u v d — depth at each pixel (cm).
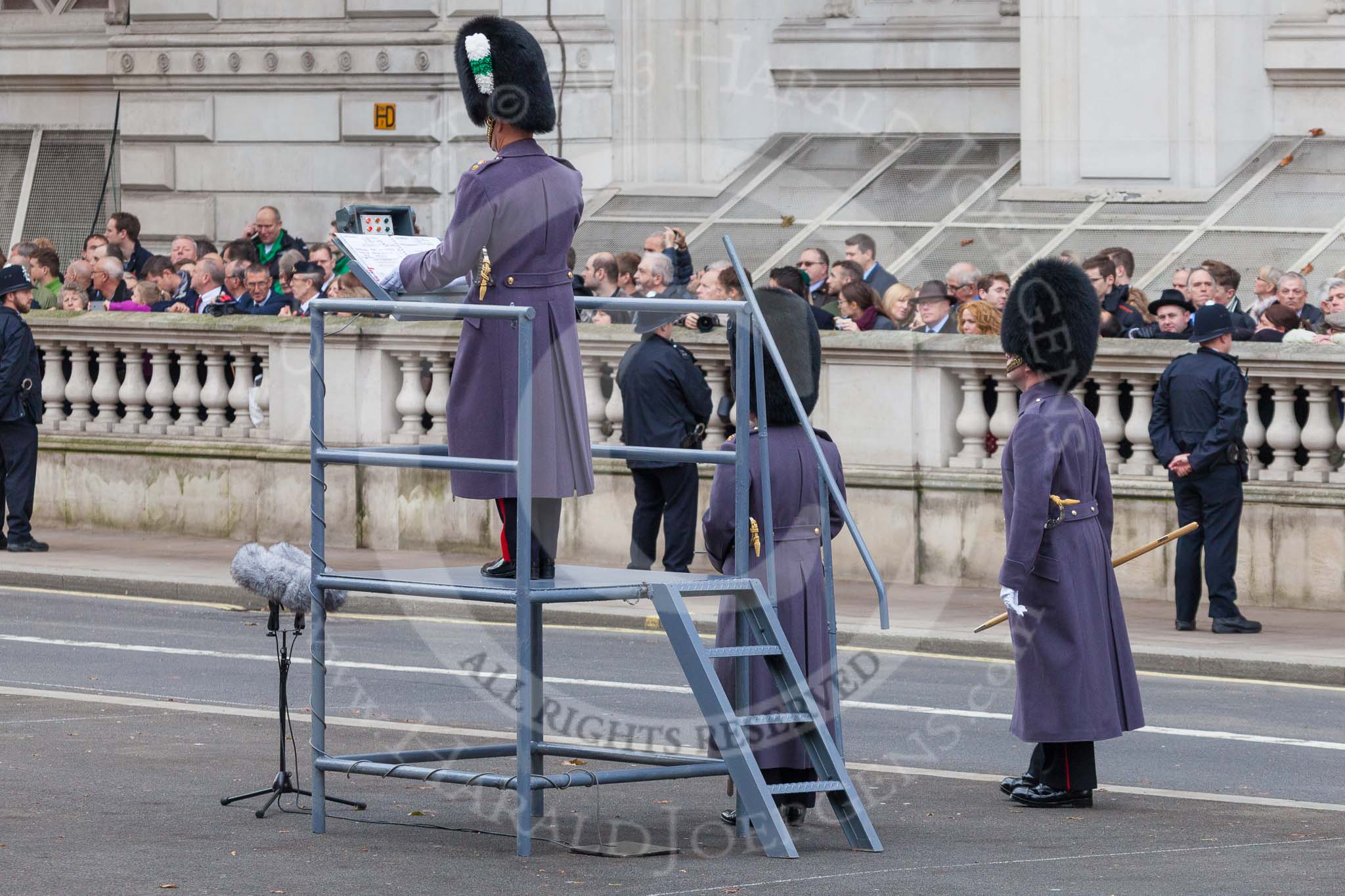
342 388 5291
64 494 5781
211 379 5650
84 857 2245
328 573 2433
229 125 7856
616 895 2098
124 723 3158
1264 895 2119
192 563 5081
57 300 6097
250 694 3519
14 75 8438
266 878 2155
